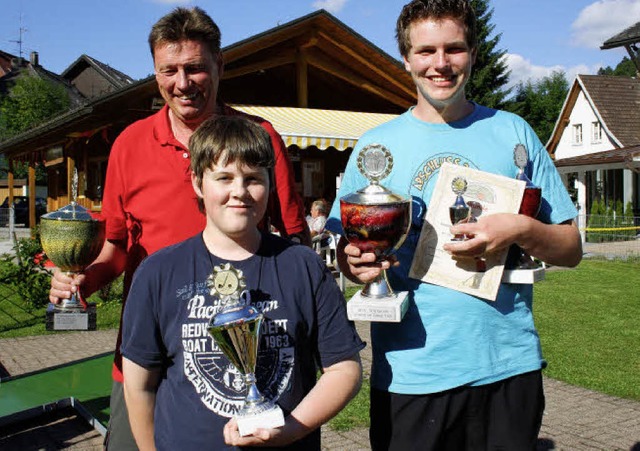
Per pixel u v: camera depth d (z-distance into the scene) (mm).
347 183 2664
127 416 2531
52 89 49656
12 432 4605
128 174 2602
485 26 42938
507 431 2367
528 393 2418
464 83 2420
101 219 2730
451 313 2381
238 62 13578
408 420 2383
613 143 29109
